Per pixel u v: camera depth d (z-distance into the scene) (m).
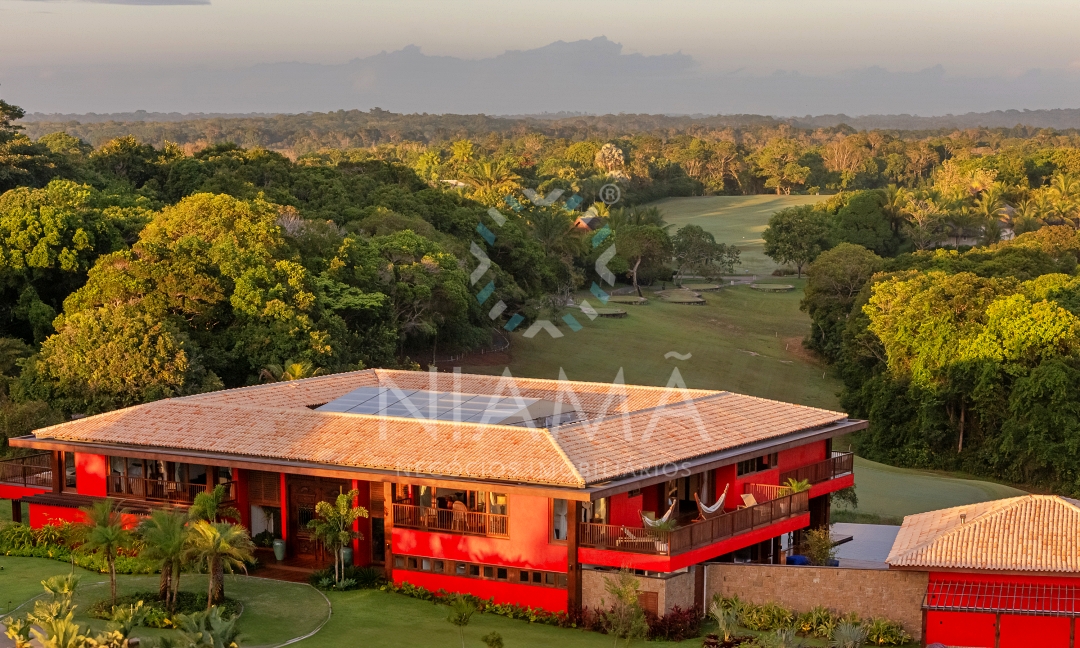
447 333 86.69
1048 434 66.44
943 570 31.58
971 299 73.50
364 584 34.97
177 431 38.00
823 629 32.16
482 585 33.53
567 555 32.44
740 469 38.31
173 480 38.59
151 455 37.00
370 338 72.88
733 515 34.25
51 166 92.62
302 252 78.56
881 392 76.88
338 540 34.47
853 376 85.56
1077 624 29.91
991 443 69.62
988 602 30.19
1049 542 31.95
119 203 84.56
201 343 62.53
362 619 31.58
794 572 33.16
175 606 30.98
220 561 31.75
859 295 89.69
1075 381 66.50
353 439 36.00
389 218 95.00
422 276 80.75
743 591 33.56
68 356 53.78
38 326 64.25
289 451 35.69
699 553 32.62
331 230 83.00
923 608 30.16
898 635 32.00
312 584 34.72
